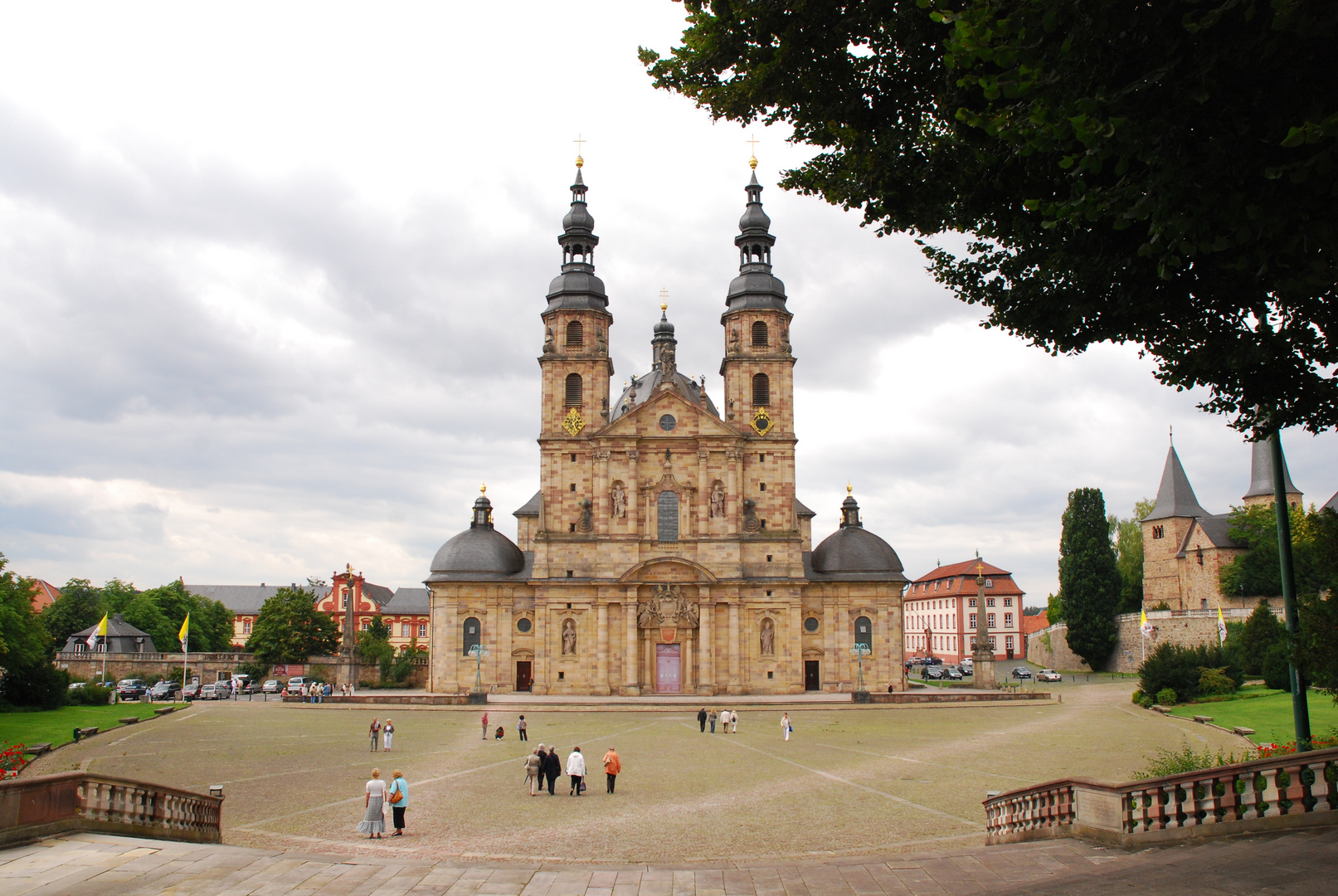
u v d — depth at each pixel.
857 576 103.44
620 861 29.06
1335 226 14.57
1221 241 15.44
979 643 102.62
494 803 39.66
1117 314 21.94
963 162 22.94
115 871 20.11
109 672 120.88
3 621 78.19
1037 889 18.55
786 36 23.62
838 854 29.92
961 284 25.58
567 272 109.00
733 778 46.31
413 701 89.56
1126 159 15.38
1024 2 15.44
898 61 23.94
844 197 26.19
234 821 35.94
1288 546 27.61
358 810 38.16
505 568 104.44
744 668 100.62
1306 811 19.97
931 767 48.75
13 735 62.47
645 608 100.75
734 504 102.19
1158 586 134.25
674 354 112.88
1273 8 13.37
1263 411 22.84
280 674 119.06
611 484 102.56
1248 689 80.94
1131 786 22.44
